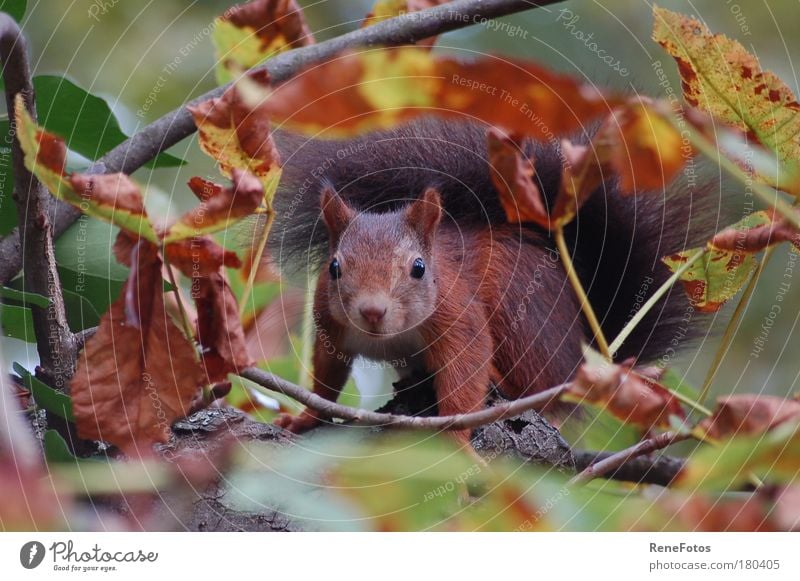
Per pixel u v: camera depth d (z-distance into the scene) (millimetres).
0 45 4754
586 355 4363
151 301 4629
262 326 7797
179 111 6316
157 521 4758
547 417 8461
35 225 5301
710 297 5730
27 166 4203
